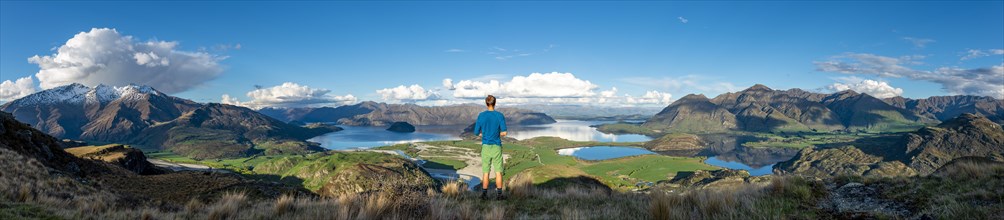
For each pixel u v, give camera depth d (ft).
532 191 45.85
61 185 63.72
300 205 39.04
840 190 35.58
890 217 25.93
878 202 30.63
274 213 35.86
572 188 47.34
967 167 33.99
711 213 27.22
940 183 32.19
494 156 40.93
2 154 71.10
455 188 44.80
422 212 29.71
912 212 26.94
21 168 65.05
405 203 30.30
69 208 42.65
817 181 37.29
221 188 107.34
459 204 35.58
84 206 42.29
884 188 33.83
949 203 25.61
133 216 40.42
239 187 109.40
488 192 45.60
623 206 34.50
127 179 114.42
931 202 27.58
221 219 36.65
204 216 39.50
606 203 37.01
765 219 24.79
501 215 30.19
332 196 42.19
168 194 100.48
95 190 71.00
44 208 38.40
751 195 34.47
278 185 118.52
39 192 49.90
